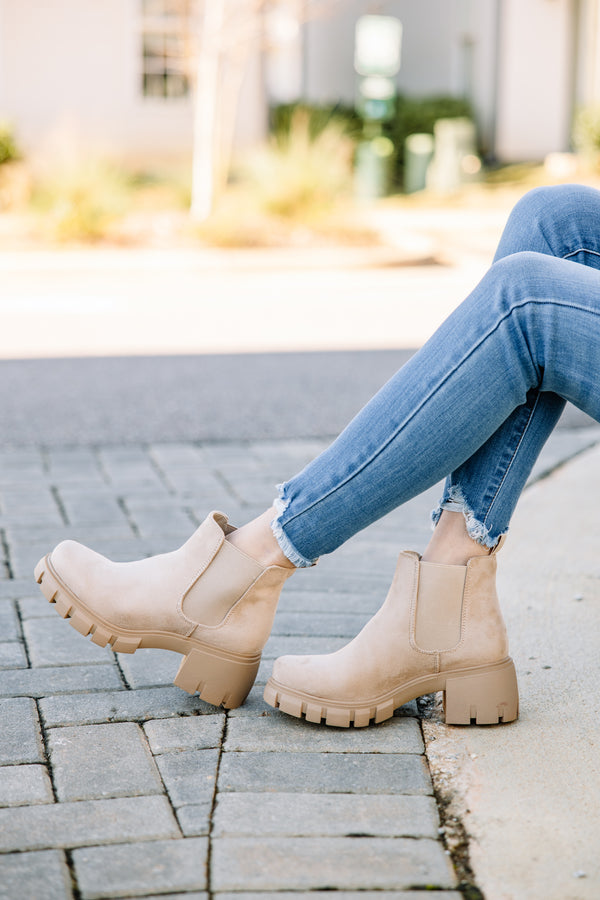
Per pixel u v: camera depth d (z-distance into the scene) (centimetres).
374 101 1750
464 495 160
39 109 1592
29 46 1575
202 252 1054
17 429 415
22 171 1402
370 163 1452
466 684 162
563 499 302
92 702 171
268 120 1747
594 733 162
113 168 1259
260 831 133
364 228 1149
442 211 1388
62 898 118
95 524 284
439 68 1898
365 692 161
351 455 151
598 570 241
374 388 498
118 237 1108
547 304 142
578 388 145
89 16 1586
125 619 163
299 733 161
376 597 225
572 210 167
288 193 1153
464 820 137
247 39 1271
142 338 641
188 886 122
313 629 205
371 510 153
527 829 135
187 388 497
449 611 161
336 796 142
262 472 348
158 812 137
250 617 164
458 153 1566
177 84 1630
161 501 309
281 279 930
